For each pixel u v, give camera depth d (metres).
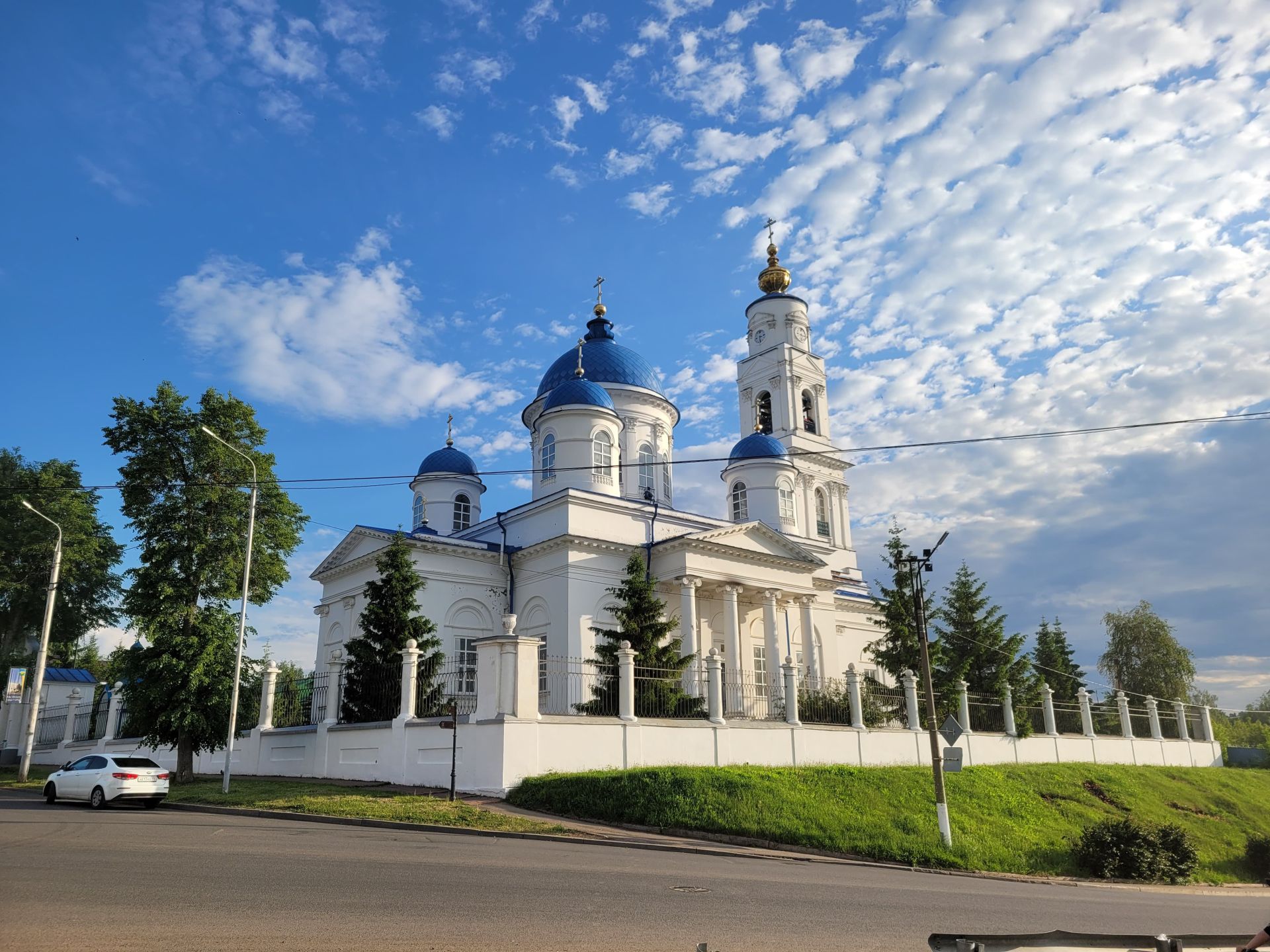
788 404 51.72
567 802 20.52
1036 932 11.10
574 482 40.97
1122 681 58.09
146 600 28.28
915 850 21.17
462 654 36.41
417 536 36.31
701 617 39.84
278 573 31.23
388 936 8.38
